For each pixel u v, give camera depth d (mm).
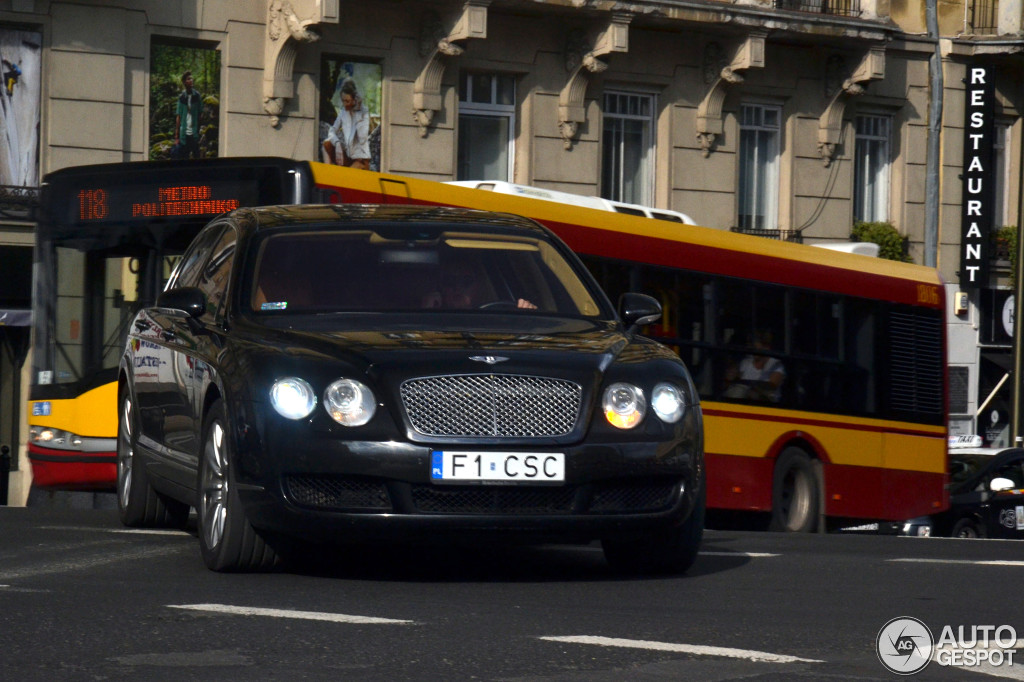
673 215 30750
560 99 50062
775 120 54938
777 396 30484
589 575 14492
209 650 9930
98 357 25781
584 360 13516
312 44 45500
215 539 14133
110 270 25688
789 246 31234
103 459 25750
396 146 47125
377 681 8953
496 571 14711
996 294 59844
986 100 58312
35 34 42250
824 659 9906
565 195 28516
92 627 10805
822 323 31562
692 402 13938
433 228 15984
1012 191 60844
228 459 13609
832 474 31531
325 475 13047
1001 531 35625
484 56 48531
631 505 13562
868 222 56906
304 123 45625
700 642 10500
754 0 51906
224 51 44500
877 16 54625
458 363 13211
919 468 33531
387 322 14352
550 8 48156
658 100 52219
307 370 13227
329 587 13164
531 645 10211
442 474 12953
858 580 14227
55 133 42344
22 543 16594
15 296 42938
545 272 15695
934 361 34250
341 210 16391
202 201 24953
